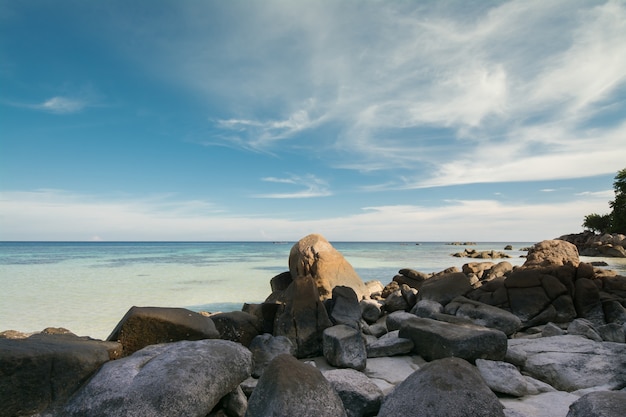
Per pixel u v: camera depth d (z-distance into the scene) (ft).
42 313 44.62
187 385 12.85
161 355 14.49
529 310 33.55
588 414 11.68
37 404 13.07
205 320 19.86
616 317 31.99
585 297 33.37
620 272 91.61
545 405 16.03
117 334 18.11
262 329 25.22
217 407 14.70
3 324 39.40
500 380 17.69
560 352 22.41
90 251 227.20
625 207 203.82
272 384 12.98
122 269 101.86
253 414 12.67
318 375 13.79
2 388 12.67
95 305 49.78
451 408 12.57
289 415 12.09
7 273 89.71
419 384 13.57
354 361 21.16
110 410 12.11
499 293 35.12
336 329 23.61
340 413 12.96
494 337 21.33
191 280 77.41
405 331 24.61
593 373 19.84
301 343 24.40
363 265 115.55
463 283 36.70
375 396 15.61
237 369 14.97
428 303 33.24
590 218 256.73
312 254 48.73
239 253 205.26
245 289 64.85
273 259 147.64
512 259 163.02
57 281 74.59
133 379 13.10
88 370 14.19
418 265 115.34
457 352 21.06
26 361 13.04
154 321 18.24
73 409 12.70
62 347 14.30
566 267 35.37
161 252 215.51
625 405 11.55
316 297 25.96
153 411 11.98
